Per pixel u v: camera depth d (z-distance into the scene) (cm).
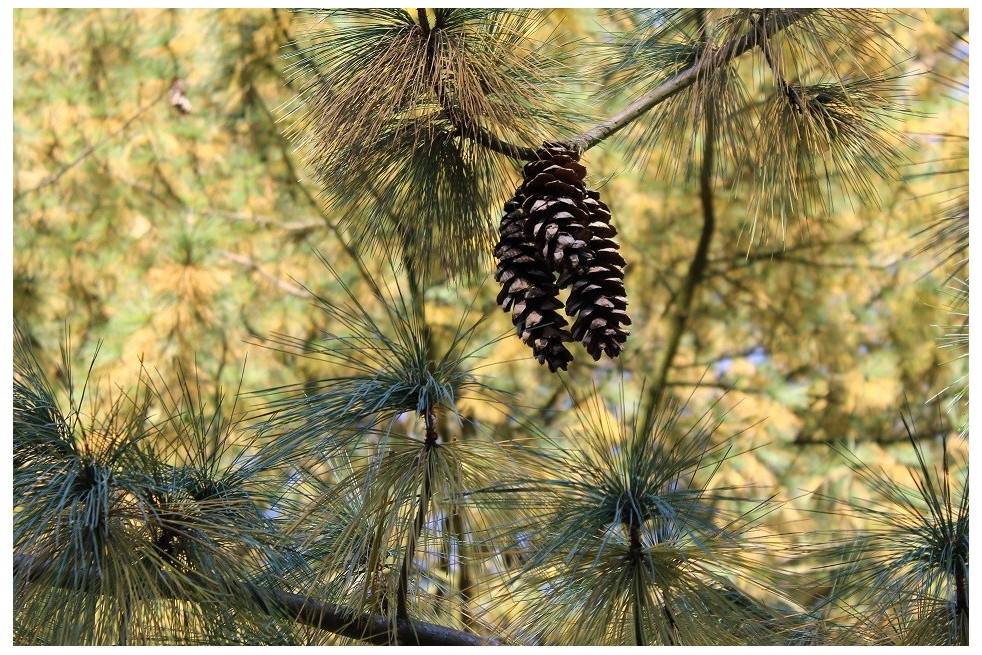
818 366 362
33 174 367
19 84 372
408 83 201
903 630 192
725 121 215
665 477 190
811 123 209
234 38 378
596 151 360
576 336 194
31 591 186
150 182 371
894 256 355
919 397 350
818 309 365
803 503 339
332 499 191
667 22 211
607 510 189
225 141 377
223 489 194
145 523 188
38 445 188
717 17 205
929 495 195
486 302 357
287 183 375
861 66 206
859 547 194
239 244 368
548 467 192
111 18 376
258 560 194
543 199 195
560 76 211
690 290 375
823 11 204
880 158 216
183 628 191
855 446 349
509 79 203
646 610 188
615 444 191
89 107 374
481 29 205
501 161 213
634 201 370
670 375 371
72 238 362
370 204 212
